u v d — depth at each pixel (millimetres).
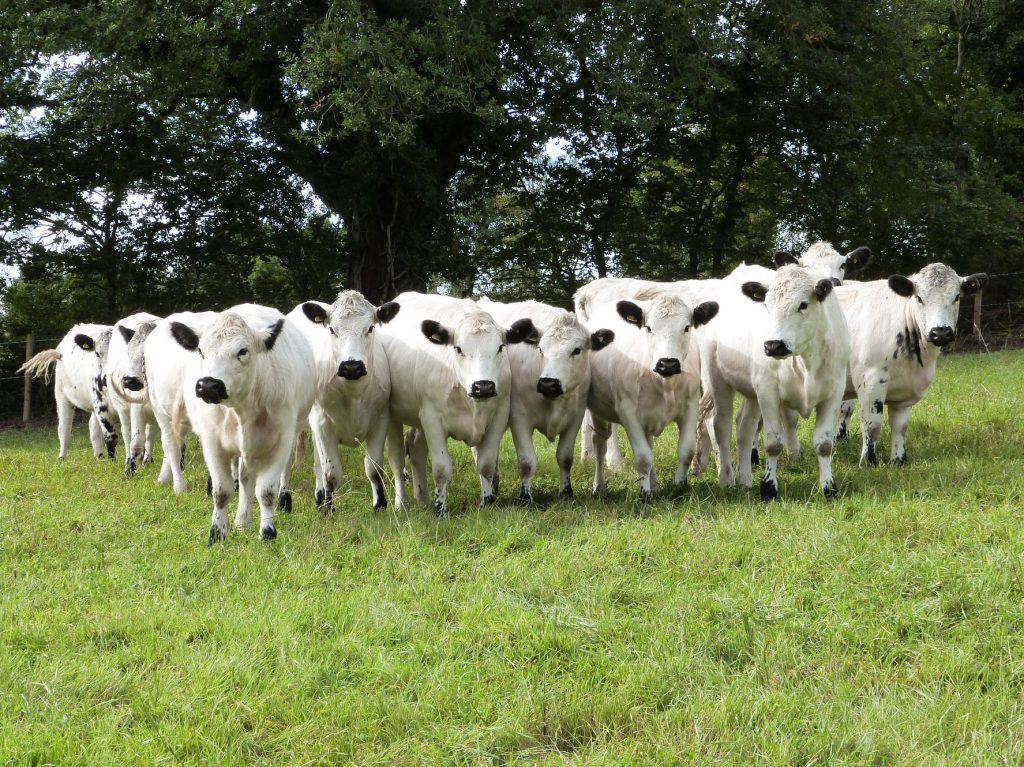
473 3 21984
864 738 4363
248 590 6879
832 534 7039
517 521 8281
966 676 4938
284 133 23875
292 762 4504
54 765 4434
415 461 10477
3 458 14891
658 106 22203
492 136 25391
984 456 9867
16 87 21859
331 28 19953
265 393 8359
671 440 13266
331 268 28156
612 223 29312
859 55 27078
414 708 4914
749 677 5043
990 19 32562
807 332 8594
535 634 5676
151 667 5562
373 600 6477
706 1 22516
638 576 6711
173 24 20125
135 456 12789
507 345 9992
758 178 30562
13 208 24969
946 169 28781
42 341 25172
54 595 6863
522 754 4508
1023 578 5844
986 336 29766
